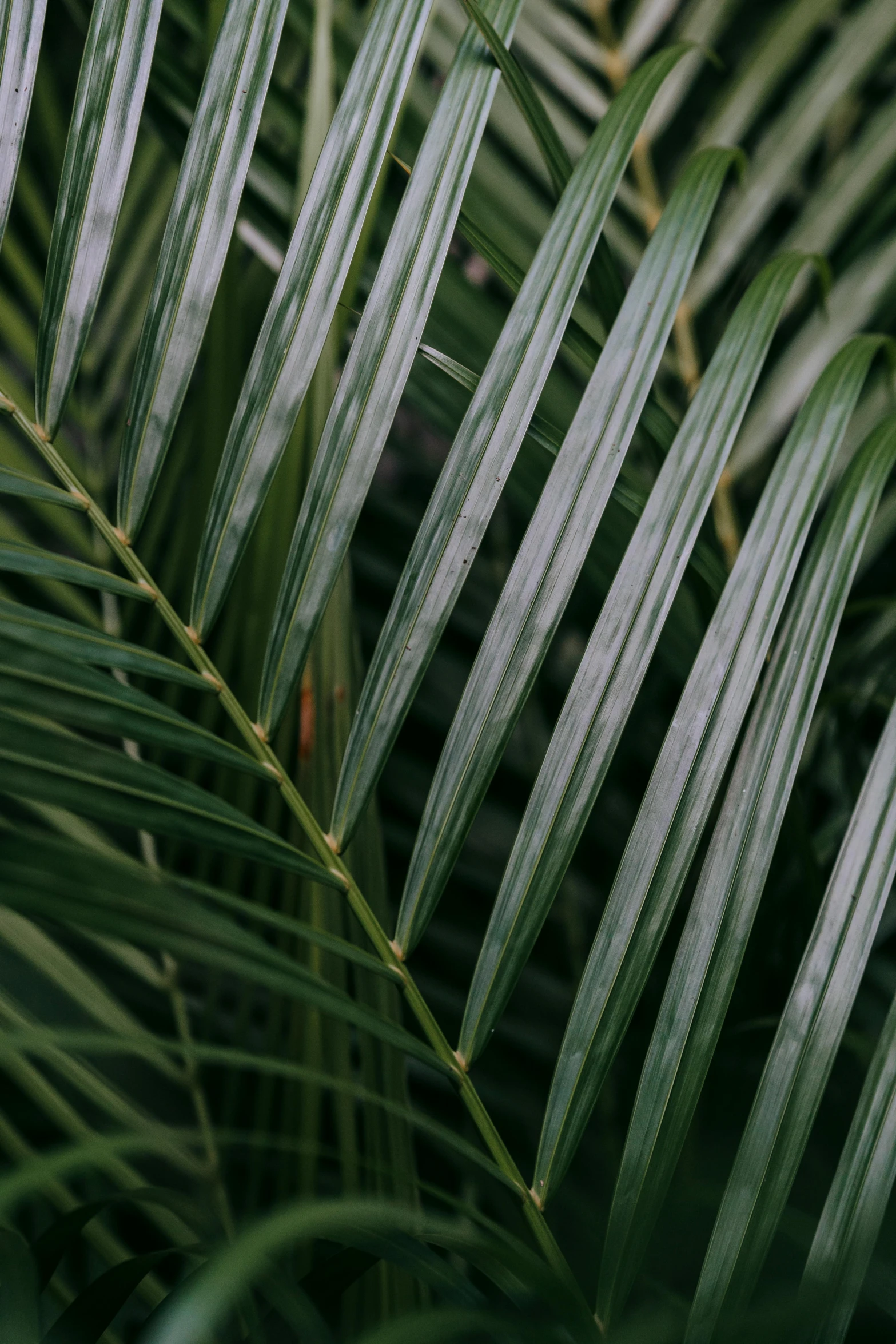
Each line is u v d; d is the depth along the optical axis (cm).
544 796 85
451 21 120
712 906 85
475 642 126
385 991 102
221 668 107
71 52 126
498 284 126
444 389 108
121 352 120
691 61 125
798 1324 79
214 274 85
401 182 109
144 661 83
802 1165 105
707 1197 97
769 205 121
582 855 120
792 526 87
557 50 124
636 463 115
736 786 86
